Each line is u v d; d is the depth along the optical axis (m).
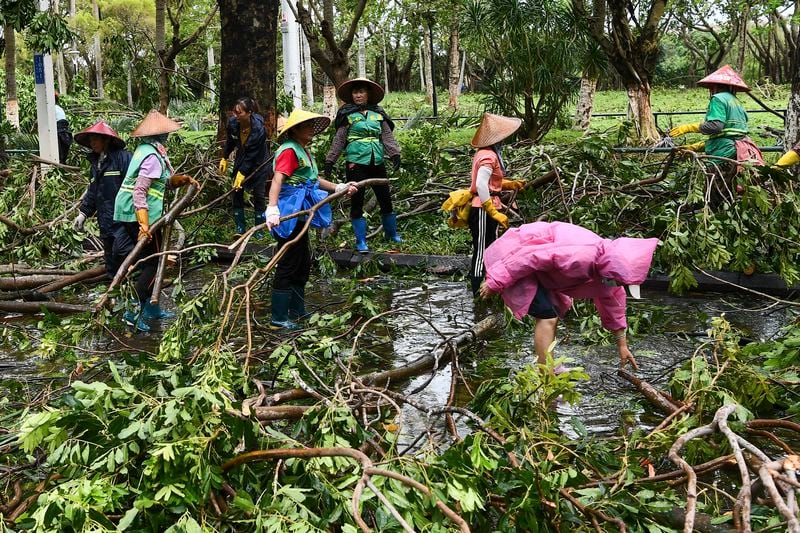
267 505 3.26
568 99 17.02
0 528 3.23
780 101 30.97
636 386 5.19
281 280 6.91
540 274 5.08
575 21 16.09
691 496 3.13
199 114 26.55
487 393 4.52
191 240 10.09
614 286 5.00
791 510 2.90
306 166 6.82
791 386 4.97
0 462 4.20
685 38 45.31
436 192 10.70
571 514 3.37
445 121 13.96
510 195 8.74
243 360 5.88
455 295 8.20
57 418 3.49
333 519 3.21
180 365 4.48
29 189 10.89
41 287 8.46
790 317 7.17
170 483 3.31
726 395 4.39
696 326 6.93
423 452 3.67
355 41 47.41
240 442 3.75
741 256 7.27
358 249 9.42
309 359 5.18
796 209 7.32
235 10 11.85
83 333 5.88
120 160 7.61
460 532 3.20
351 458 3.49
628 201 8.73
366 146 9.20
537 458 3.86
